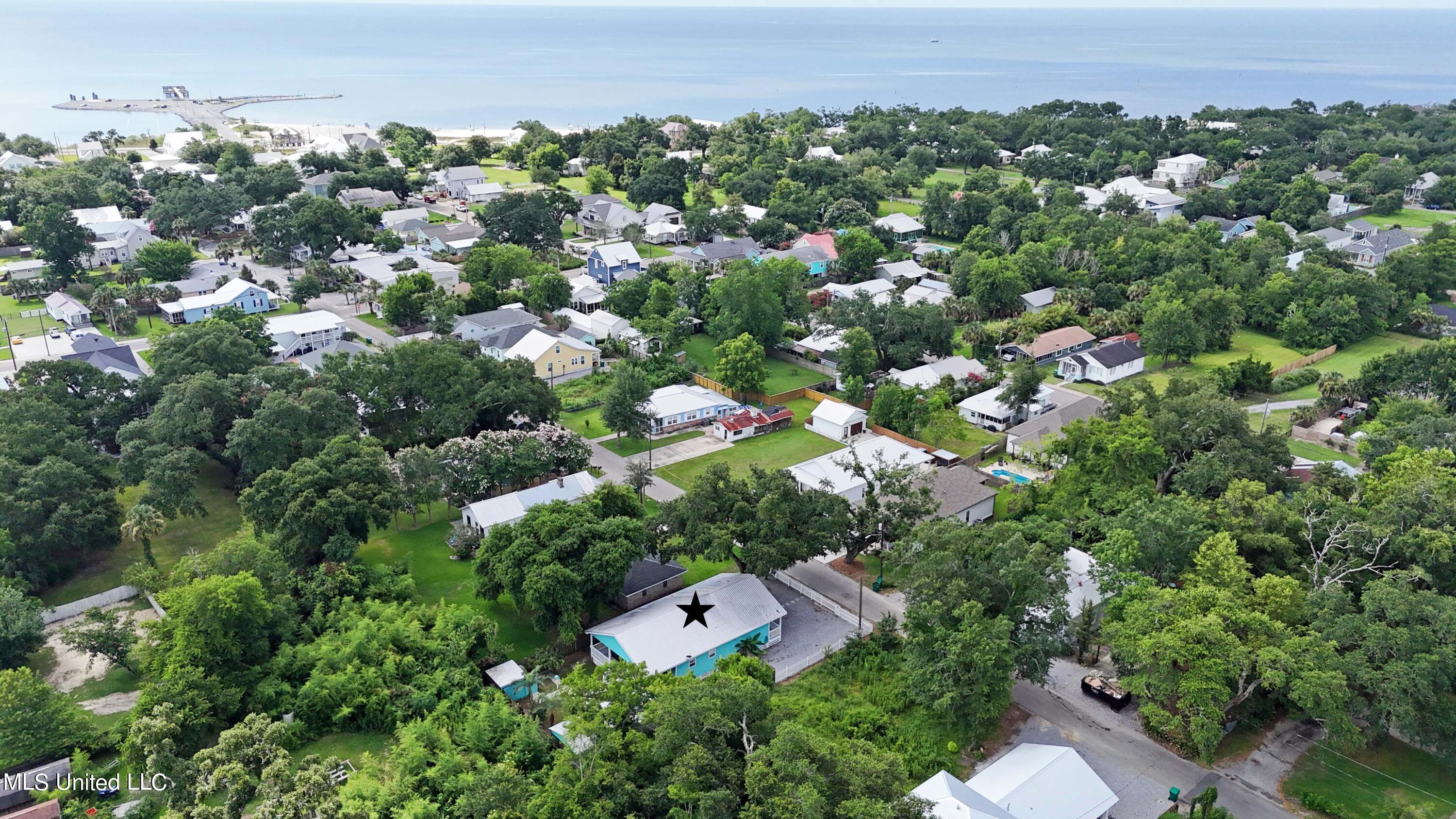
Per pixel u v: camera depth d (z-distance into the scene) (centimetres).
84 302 15450
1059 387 12825
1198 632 5828
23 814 5284
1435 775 5950
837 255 17962
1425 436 9306
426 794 5434
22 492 7725
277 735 5262
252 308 15038
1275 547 7200
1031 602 6325
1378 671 5800
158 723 5397
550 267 16812
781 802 4447
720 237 19675
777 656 7119
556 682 6675
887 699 6494
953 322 14488
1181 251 15988
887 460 10019
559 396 12238
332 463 8144
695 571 8306
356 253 18075
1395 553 7038
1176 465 8950
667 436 11344
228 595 6209
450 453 8988
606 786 4919
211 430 9606
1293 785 5838
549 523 7244
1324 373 13338
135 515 7819
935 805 5119
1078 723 6419
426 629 7125
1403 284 15788
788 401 12512
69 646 6794
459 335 13800
